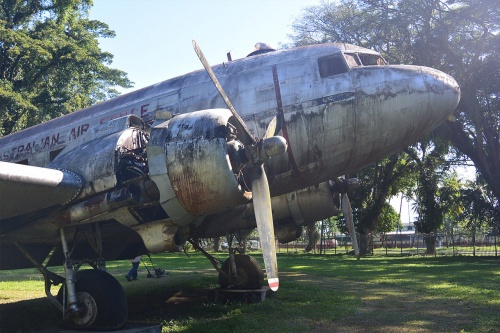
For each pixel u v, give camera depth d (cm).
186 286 1287
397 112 813
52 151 988
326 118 816
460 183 3641
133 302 1040
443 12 2748
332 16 3091
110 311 734
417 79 822
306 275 1558
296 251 4184
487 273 1593
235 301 987
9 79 3697
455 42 2809
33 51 3456
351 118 814
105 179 743
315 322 773
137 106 938
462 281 1326
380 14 2834
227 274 1080
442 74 852
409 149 3347
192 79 926
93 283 743
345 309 876
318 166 836
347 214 1097
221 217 1011
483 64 2659
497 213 3097
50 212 773
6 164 670
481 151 2741
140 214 755
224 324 755
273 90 844
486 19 2661
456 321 768
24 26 3894
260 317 817
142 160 766
